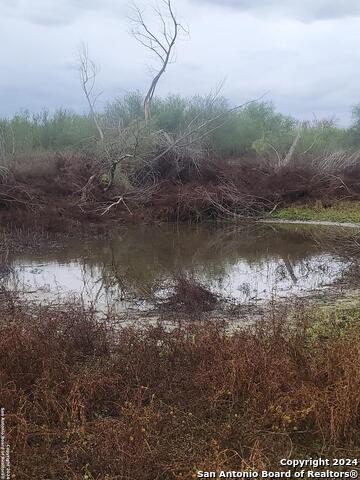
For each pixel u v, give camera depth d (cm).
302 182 2094
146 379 559
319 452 456
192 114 2662
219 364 548
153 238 1638
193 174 2150
